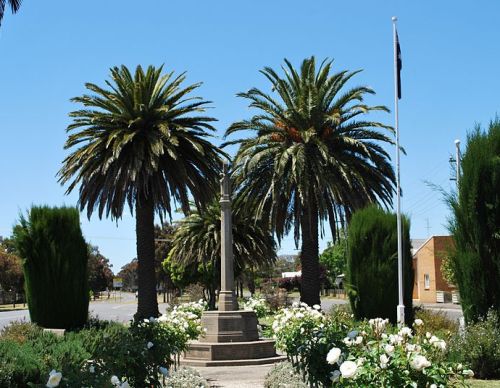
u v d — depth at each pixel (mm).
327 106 27406
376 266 17781
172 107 27000
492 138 11664
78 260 21016
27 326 15352
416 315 16984
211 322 17438
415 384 5727
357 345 6828
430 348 6703
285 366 11555
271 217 26500
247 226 37250
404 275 17969
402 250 17922
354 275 18000
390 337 6699
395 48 21375
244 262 39625
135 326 10695
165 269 59344
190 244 39625
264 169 27750
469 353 10914
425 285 58438
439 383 5848
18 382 7938
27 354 8547
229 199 19094
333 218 27062
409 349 6270
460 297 11859
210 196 27453
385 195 27094
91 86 26156
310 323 10164
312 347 8828
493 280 11391
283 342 11945
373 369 5895
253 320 17844
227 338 17188
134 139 25594
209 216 39000
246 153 26844
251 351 16719
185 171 25484
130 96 26078
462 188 11727
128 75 26984
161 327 11047
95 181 25875
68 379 6219
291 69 27844
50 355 8977
